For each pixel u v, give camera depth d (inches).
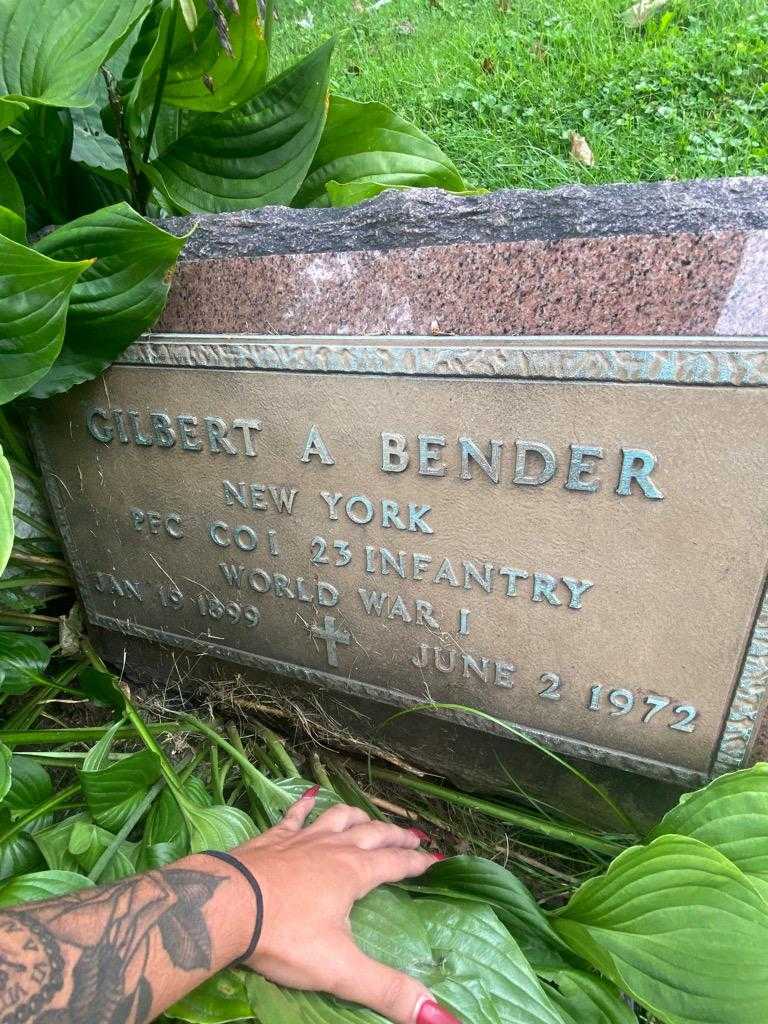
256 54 28.1
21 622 31.7
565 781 25.4
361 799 26.7
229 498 25.7
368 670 26.7
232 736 29.2
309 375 22.3
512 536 21.8
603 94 47.0
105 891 15.6
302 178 30.0
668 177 40.7
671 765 23.0
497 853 25.9
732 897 17.5
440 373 20.6
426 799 28.0
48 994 13.7
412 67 54.9
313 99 28.9
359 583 25.1
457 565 23.0
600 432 19.4
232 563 27.1
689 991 17.7
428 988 18.3
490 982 18.6
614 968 18.5
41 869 22.9
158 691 32.5
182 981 15.3
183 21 27.0
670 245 17.6
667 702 22.0
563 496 20.6
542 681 23.6
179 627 30.0
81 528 29.6
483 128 47.9
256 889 16.7
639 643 21.5
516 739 25.3
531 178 43.0
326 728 29.0
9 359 22.7
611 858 25.0
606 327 18.7
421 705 24.1
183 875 16.3
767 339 17.3
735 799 18.9
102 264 22.6
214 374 23.7
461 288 19.8
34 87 25.0
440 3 63.9
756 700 20.8
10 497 18.0
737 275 17.2
